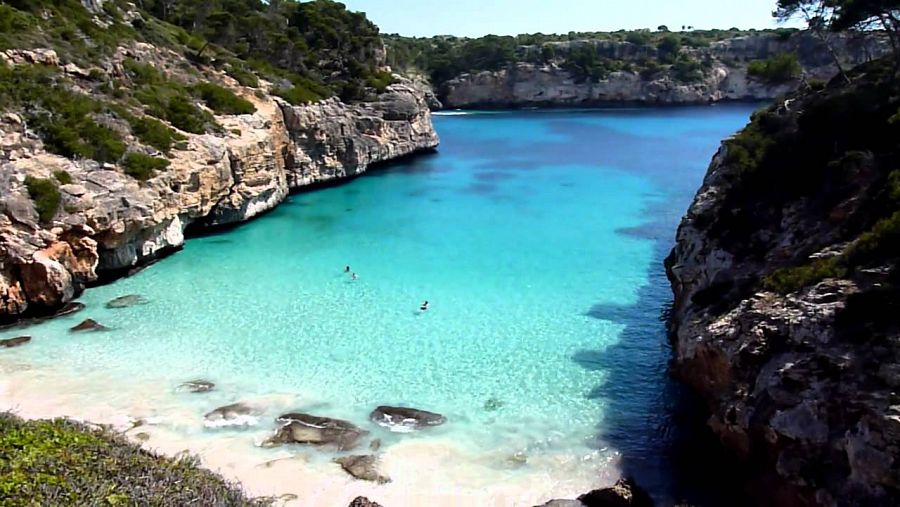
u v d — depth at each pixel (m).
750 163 31.73
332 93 81.81
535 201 63.69
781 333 20.84
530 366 30.28
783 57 66.88
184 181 45.97
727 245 29.02
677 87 162.88
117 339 32.31
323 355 31.11
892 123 26.36
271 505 18.64
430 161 88.31
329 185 72.69
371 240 50.47
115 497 13.43
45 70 46.16
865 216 23.59
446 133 117.69
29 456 14.54
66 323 34.06
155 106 50.94
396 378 29.03
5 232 33.81
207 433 24.45
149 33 65.69
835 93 33.16
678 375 26.56
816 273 21.95
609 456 23.52
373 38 103.38
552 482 22.00
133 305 36.66
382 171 81.31
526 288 40.22
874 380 17.62
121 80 52.59
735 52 172.75
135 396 27.00
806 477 17.83
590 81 165.50
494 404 26.97
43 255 34.88
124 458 15.64
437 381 28.84
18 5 54.12
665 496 21.27
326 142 72.50
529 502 20.97
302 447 23.62
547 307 37.25
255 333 33.38
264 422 25.34
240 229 53.41
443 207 61.62
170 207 44.72
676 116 140.38
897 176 23.11
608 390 28.12
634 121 132.88
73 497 13.07
